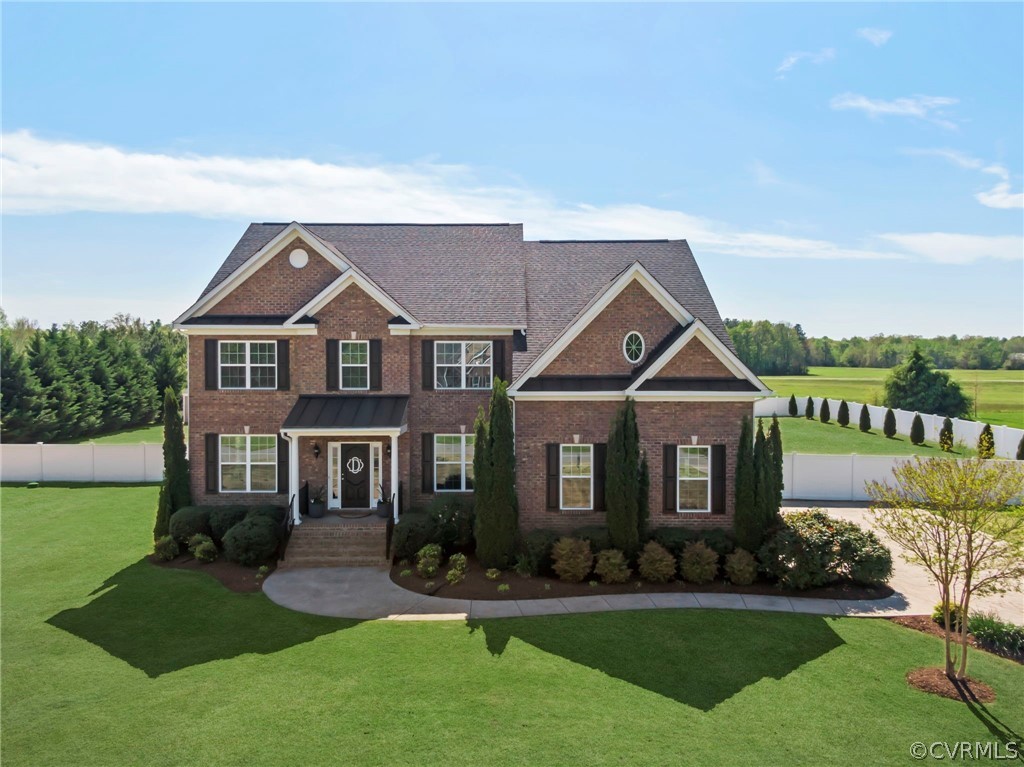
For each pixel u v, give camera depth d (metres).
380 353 25.83
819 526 21.06
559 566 20.56
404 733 12.49
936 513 15.38
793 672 15.02
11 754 11.88
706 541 21.55
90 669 15.20
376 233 30.44
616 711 13.31
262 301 26.34
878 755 11.98
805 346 143.62
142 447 36.72
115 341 60.03
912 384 57.41
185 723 12.87
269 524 22.88
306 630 17.33
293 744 12.14
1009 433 41.22
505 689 14.16
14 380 47.22
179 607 18.92
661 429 23.31
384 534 23.69
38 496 33.22
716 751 12.01
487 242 30.14
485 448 21.59
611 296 23.69
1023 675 14.99
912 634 17.14
